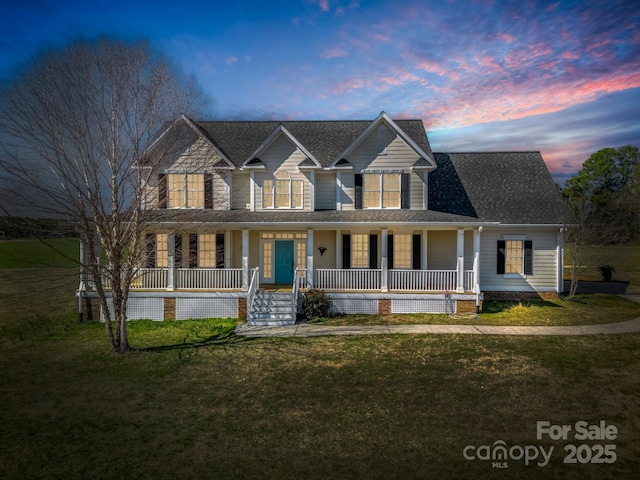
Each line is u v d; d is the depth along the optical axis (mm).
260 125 22281
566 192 57812
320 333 14633
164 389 9844
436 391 9508
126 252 16609
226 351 12734
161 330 15469
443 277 17828
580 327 15031
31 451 7203
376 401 9039
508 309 17891
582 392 9352
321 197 19453
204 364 11570
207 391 9711
